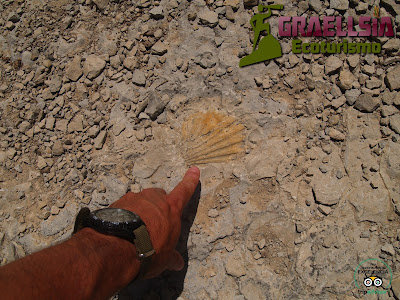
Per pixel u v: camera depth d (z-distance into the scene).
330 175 0.40
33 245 0.43
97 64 0.46
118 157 0.44
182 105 0.45
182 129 0.44
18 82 0.48
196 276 0.40
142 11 0.48
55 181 0.44
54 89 0.47
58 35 0.49
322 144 0.41
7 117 0.47
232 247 0.40
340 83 0.42
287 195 0.40
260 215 0.40
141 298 0.40
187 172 0.41
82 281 0.20
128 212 0.27
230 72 0.44
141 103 0.45
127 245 0.25
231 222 0.41
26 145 0.46
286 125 0.42
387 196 0.39
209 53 0.45
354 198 0.39
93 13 0.49
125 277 0.25
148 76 0.46
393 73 0.41
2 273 0.17
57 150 0.45
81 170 0.44
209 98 0.44
